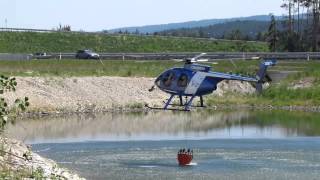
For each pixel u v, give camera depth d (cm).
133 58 14888
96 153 6506
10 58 13988
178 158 5853
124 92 11544
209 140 7619
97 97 11088
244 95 12581
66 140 7406
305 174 5381
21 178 3822
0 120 3625
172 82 6512
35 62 13062
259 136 8019
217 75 6531
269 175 5325
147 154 6481
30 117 9531
